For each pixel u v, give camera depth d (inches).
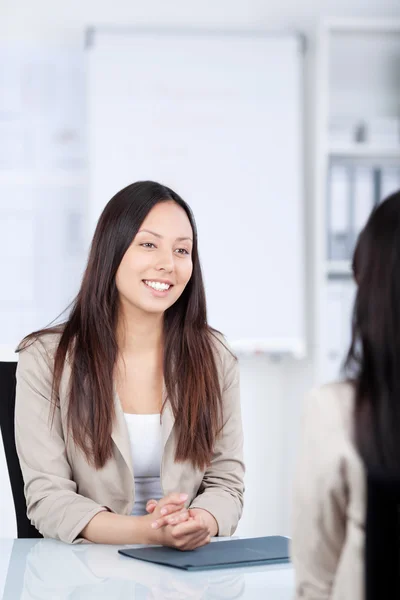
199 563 71.3
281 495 184.1
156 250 91.7
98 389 89.7
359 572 46.5
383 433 45.1
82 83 180.5
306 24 184.2
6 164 179.0
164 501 79.4
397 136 176.6
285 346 179.8
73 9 179.6
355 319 47.9
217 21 182.4
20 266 179.9
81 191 181.3
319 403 49.0
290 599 62.6
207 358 95.3
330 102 185.0
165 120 177.3
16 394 93.0
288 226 180.5
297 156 180.4
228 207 179.5
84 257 179.0
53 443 90.0
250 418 183.8
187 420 92.1
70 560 74.3
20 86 179.5
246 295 179.6
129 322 94.2
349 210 173.9
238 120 179.5
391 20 173.6
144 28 176.9
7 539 83.1
